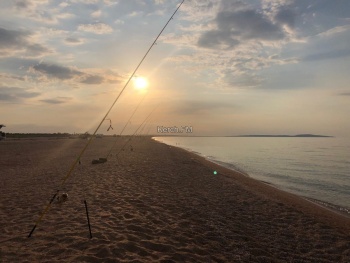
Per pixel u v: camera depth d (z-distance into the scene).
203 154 46.00
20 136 82.38
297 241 7.37
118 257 5.13
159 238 6.38
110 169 17.44
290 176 22.59
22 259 4.89
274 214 9.79
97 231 6.41
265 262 5.84
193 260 5.42
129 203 9.23
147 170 17.72
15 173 15.62
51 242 5.71
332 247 7.14
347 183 19.59
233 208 10.05
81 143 55.25
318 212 10.98
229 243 6.62
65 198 6.89
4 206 8.56
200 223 7.86
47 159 23.58
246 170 25.80
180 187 12.95
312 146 81.38
